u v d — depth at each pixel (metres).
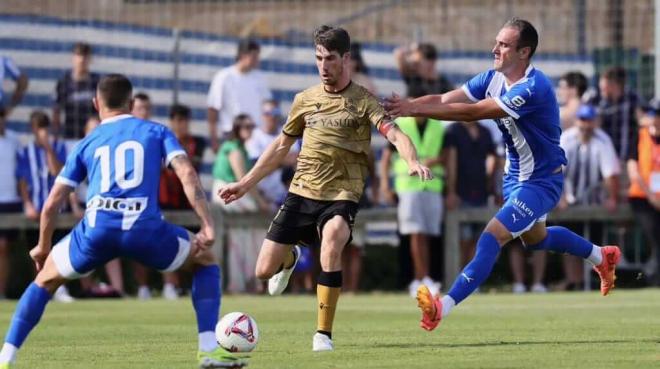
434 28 66.88
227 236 49.56
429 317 24.70
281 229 25.55
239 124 48.62
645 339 27.00
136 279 50.19
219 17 65.12
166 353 25.14
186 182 22.09
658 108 48.66
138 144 22.16
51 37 54.31
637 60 57.09
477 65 58.97
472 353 23.98
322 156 25.11
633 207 48.91
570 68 57.66
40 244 22.72
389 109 25.20
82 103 49.97
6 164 47.81
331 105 25.16
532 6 64.62
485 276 25.80
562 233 28.31
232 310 39.12
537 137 26.23
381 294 48.94
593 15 60.47
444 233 49.50
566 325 31.70
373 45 58.97
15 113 53.69
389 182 50.34
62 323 34.38
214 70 56.81
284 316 36.41
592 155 49.41
